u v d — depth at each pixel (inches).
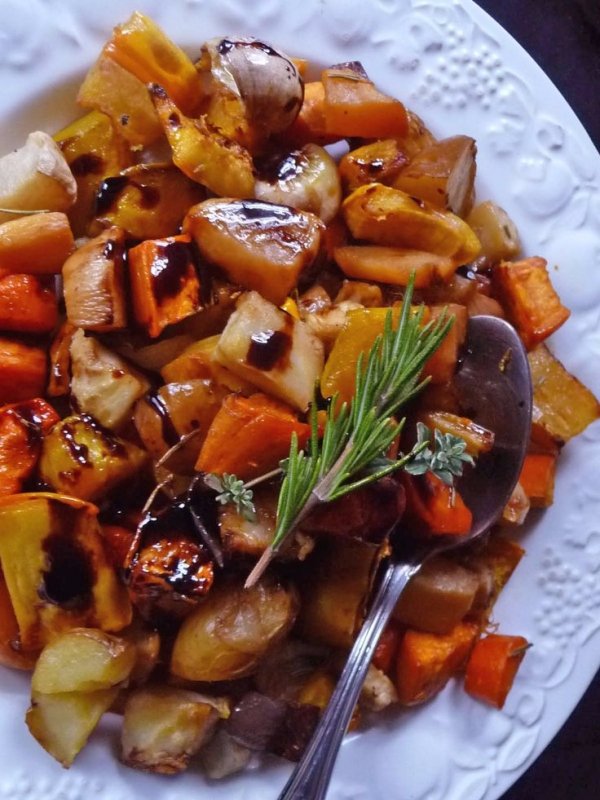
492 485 11.9
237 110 11.5
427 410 11.6
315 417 9.5
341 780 11.6
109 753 11.0
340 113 12.2
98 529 10.3
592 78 15.3
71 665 10.2
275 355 10.4
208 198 11.6
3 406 11.1
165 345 11.0
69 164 11.7
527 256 13.1
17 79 11.6
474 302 12.5
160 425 10.6
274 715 11.1
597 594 12.6
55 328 11.5
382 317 10.8
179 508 10.3
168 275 10.6
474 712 12.2
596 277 13.0
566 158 13.1
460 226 12.0
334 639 11.1
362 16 12.7
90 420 10.8
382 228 12.0
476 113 13.1
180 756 10.8
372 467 10.1
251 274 10.9
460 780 12.0
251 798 11.3
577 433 12.6
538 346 12.7
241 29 12.3
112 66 11.5
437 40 12.9
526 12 15.2
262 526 10.3
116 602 10.4
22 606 10.3
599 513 12.8
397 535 11.6
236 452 10.3
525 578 12.7
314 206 12.1
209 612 10.4
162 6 12.0
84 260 10.7
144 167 11.4
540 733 12.3
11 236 10.9
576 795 14.3
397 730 11.9
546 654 12.5
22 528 10.1
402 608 11.8
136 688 10.9
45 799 10.7
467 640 12.1
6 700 10.8
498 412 11.9
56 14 11.6
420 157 12.3
